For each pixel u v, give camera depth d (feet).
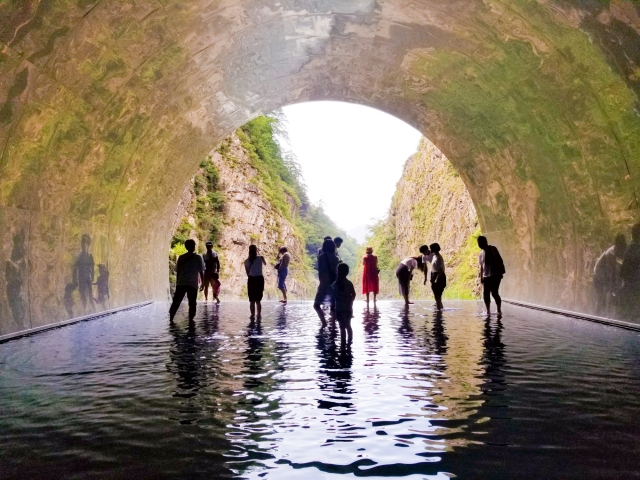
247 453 12.06
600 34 28.02
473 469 11.16
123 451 12.21
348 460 11.66
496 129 46.65
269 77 48.37
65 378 19.44
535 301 49.29
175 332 32.04
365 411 15.20
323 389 17.70
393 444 12.59
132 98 37.78
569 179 39.37
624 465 11.32
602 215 36.50
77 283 39.29
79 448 12.41
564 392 17.22
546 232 46.16
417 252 134.31
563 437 13.04
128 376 19.74
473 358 23.13
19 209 30.86
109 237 46.01
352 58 46.85
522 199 49.52
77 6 25.96
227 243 113.80
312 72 49.96
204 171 117.39
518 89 38.81
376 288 51.42
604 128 33.04
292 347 26.23
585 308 39.32
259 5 34.96
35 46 25.79
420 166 144.36
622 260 34.37
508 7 31.01
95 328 34.09
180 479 10.70
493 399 16.43
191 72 40.19
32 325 31.94
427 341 28.09
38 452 12.18
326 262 34.40
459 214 110.73
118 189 45.06
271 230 127.24
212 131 55.31
